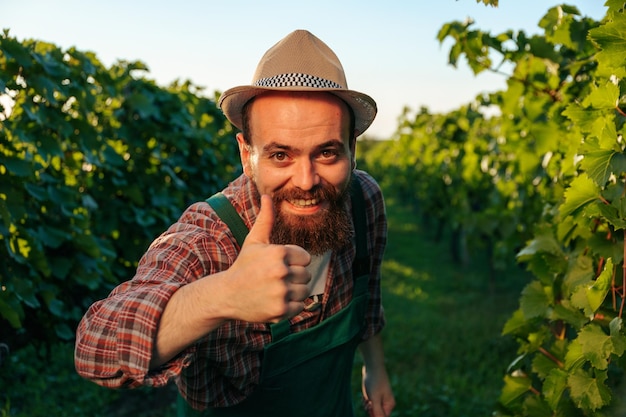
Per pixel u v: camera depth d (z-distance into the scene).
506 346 6.69
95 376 1.21
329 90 1.33
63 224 4.00
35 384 4.91
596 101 1.61
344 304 1.75
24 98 3.84
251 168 1.50
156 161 5.75
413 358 6.43
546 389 1.72
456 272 12.81
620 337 1.50
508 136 4.38
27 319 3.93
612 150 1.53
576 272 1.89
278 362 1.63
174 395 5.05
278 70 1.42
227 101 1.45
